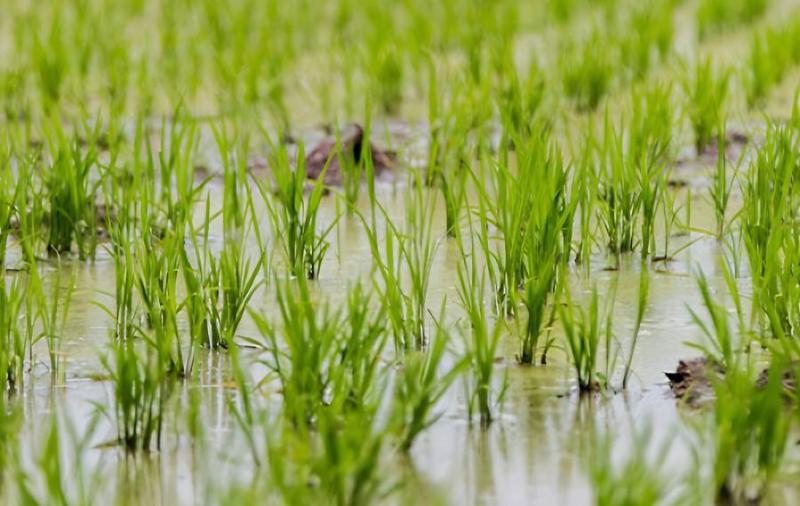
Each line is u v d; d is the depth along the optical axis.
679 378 12.05
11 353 12.88
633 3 35.31
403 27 30.36
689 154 20.89
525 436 11.02
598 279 15.18
